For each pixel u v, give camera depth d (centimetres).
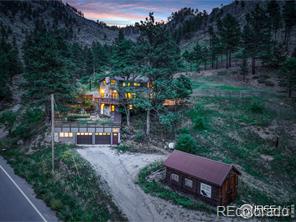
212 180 2488
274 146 3809
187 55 9144
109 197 2488
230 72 7631
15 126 5034
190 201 2553
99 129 4006
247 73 7256
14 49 9725
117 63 4272
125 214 2242
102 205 2330
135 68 3984
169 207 2416
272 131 4112
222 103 5166
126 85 4375
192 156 2892
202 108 4962
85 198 2442
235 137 4025
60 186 2648
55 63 4009
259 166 3422
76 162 3172
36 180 2805
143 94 4259
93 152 3647
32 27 19812
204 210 2411
